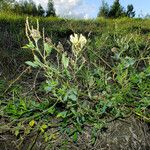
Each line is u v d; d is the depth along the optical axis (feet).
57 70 7.66
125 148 7.52
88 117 7.45
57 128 7.57
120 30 17.51
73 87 7.77
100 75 8.39
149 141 7.82
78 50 7.37
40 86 8.89
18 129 7.28
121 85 8.23
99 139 7.54
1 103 8.30
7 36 15.39
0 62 11.31
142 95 8.14
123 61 8.44
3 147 7.27
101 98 7.80
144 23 26.66
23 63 11.53
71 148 7.30
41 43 14.08
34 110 7.77
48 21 24.39
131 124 7.93
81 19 24.84
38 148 7.22
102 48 12.44
